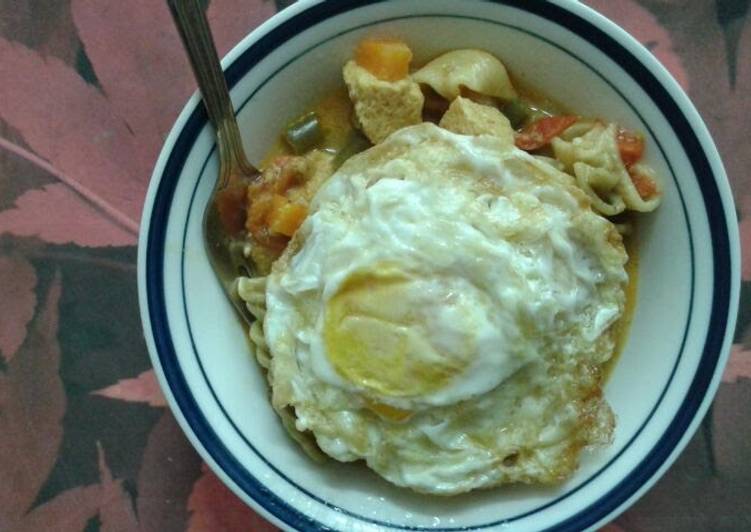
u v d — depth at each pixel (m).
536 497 0.23
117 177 0.26
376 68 0.23
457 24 0.23
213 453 0.22
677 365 0.22
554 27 0.22
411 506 0.23
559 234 0.21
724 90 0.26
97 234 0.26
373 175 0.22
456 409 0.21
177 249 0.22
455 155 0.22
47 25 0.27
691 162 0.21
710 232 0.22
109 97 0.26
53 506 0.26
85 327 0.26
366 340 0.21
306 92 0.24
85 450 0.26
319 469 0.23
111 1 0.26
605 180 0.23
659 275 0.23
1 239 0.26
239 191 0.23
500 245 0.21
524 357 0.21
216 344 0.23
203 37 0.20
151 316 0.22
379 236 0.21
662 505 0.25
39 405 0.26
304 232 0.22
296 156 0.24
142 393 0.26
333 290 0.21
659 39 0.26
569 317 0.21
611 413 0.23
